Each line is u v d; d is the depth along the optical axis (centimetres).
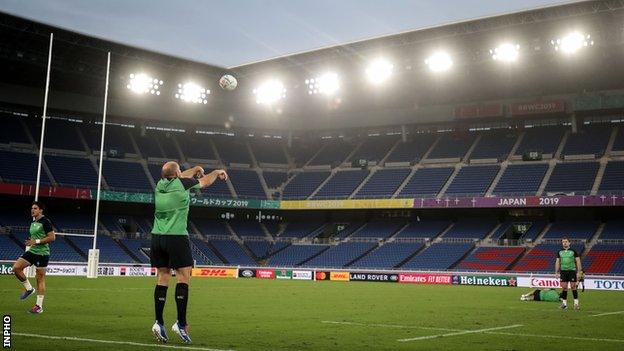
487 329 1237
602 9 3969
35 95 5188
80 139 5544
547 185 4866
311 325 1256
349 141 6225
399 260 4978
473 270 4609
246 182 5831
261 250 5612
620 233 4656
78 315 1317
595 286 3803
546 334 1155
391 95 5575
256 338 1006
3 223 4878
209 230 5734
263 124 6072
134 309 1518
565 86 5128
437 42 4628
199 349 836
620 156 4944
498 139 5591
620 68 4697
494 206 4788
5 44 4406
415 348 931
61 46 4550
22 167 4988
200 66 5234
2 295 1906
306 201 5484
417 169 5562
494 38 4472
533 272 4325
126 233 5366
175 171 927
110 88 5153
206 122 5859
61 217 5231
